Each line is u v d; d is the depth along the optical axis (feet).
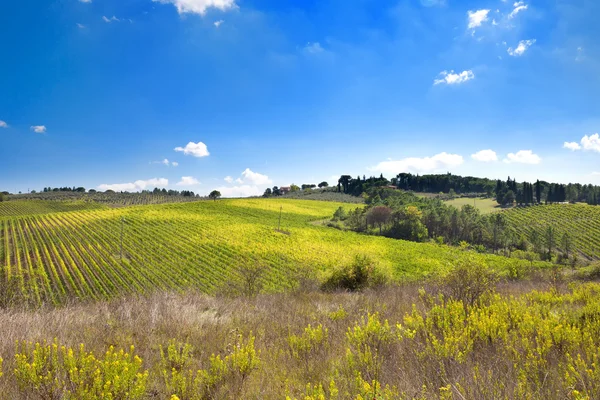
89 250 214.48
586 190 509.76
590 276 56.03
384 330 14.76
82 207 436.76
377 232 333.01
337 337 16.17
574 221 380.99
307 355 13.92
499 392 9.14
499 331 13.80
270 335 17.06
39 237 242.99
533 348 12.73
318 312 22.89
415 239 312.71
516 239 314.76
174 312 19.33
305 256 216.54
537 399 9.13
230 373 11.58
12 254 202.69
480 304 20.01
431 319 16.30
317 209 456.45
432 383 10.28
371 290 40.24
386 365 12.17
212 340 15.51
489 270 24.41
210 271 182.80
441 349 12.12
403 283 47.21
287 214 405.80
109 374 9.78
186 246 232.12
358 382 10.14
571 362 10.97
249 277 55.01
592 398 9.02
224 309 22.65
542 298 23.49
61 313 18.47
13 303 21.35
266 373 12.03
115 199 563.07
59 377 10.00
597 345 13.44
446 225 328.49
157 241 240.94
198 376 11.25
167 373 11.80
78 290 146.00
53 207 431.43
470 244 306.35
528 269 61.36
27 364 10.05
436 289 25.52
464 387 9.69
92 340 14.57
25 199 513.04
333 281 52.11
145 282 161.68
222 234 267.80
